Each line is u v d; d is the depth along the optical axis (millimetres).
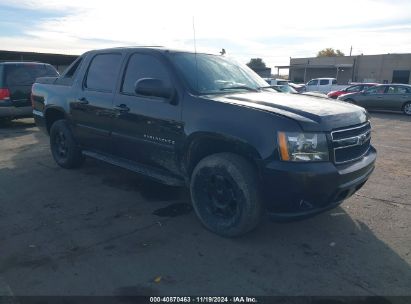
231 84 4344
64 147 5977
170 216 4230
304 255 3396
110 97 4746
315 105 3740
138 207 4484
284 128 3217
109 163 4957
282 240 3680
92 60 5285
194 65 4277
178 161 4035
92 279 2986
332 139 3342
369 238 3744
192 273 3088
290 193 3225
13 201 4648
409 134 10680
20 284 2914
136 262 3248
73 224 3996
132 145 4535
